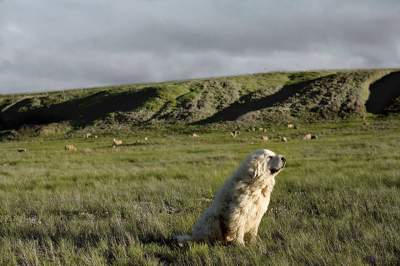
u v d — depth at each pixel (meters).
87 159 31.06
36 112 111.50
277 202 11.08
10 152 45.56
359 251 6.29
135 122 87.75
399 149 29.02
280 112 78.56
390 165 18.25
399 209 9.07
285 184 13.67
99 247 7.18
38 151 44.69
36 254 6.91
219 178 15.91
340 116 74.25
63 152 41.53
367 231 7.32
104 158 31.42
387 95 82.00
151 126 82.31
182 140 54.53
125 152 37.59
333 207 9.82
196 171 18.92
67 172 20.80
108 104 104.19
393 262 5.95
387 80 89.56
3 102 129.50
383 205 9.58
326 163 20.91
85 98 115.44
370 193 10.91
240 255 6.26
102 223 8.98
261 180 6.41
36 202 12.05
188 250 6.77
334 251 6.41
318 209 9.88
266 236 7.61
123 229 8.38
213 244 6.93
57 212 11.10
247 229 6.83
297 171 17.61
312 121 72.62
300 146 36.66
